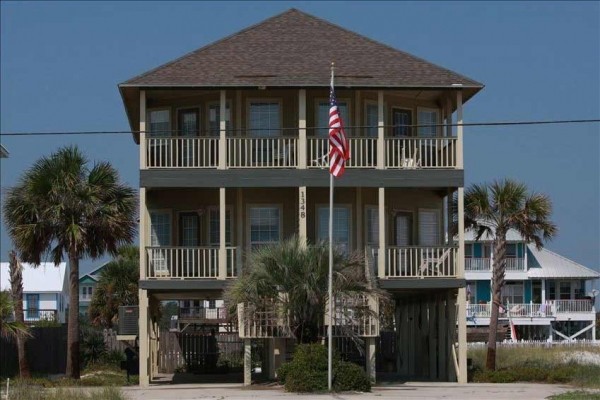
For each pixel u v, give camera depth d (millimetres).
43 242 39438
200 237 39000
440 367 38188
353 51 38344
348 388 31438
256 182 35781
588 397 28281
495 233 43219
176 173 35719
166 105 39281
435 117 40375
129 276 56875
